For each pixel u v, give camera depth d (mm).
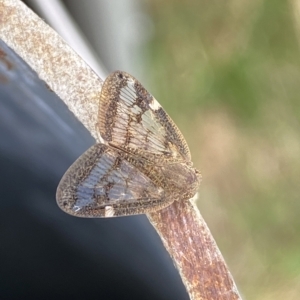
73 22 49
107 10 57
